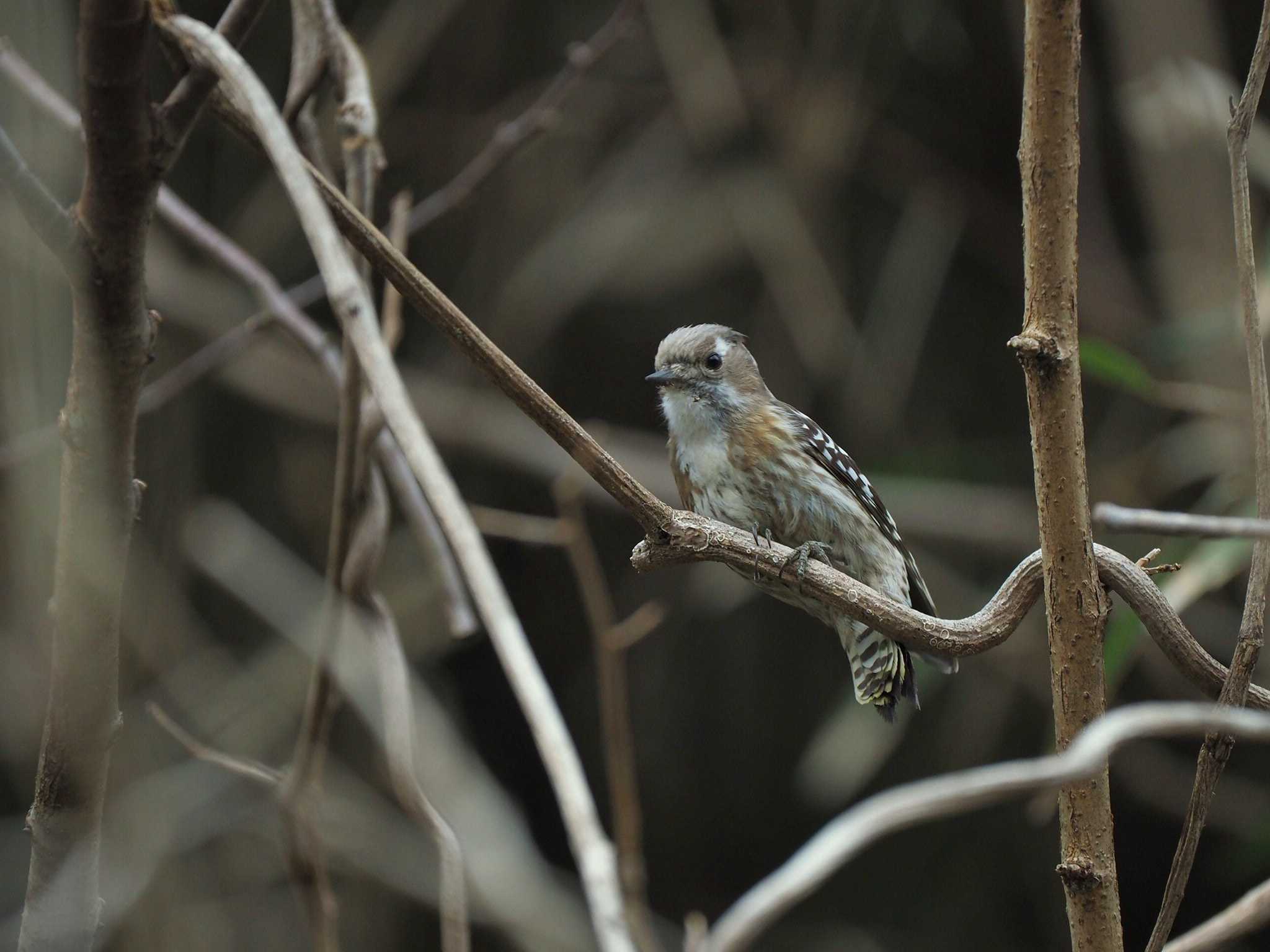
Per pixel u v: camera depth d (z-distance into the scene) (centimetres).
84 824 372
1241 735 358
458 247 1284
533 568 1360
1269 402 375
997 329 1351
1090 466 1241
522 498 1339
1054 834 1339
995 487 1277
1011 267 1320
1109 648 641
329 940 553
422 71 1282
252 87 352
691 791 1371
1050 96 347
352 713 1177
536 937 1099
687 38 1245
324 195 373
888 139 1305
